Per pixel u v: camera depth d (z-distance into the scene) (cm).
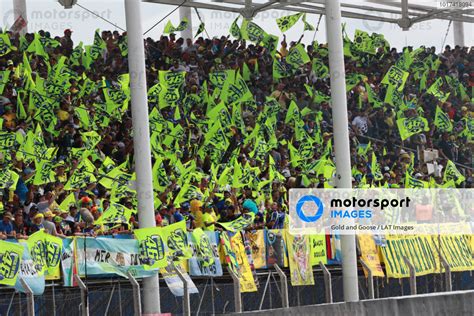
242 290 4247
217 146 5584
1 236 3525
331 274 4719
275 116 6169
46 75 5597
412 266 4894
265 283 4403
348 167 4828
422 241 5025
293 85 6700
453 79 7675
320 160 5609
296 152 5872
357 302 2894
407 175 5394
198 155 5519
